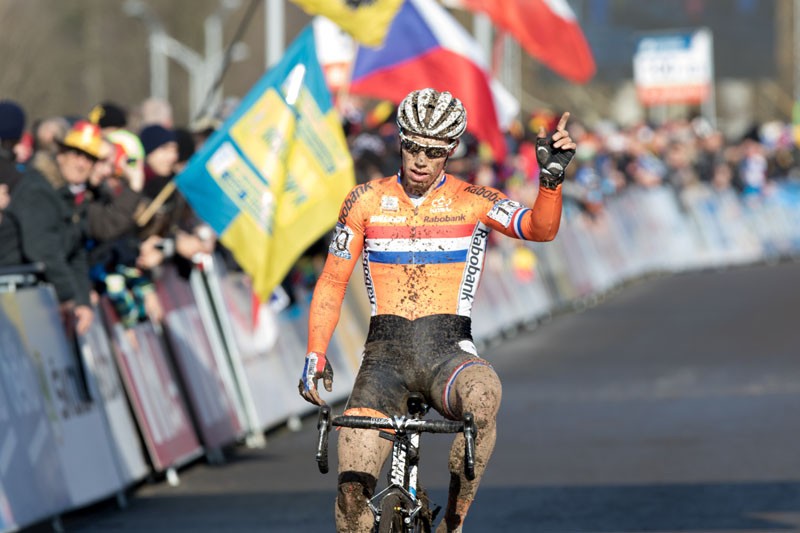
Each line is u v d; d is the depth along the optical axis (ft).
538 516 57.82
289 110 73.20
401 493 37.78
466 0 113.09
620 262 175.63
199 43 363.56
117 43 365.61
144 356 67.97
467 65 98.63
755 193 221.05
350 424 36.88
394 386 39.75
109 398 63.62
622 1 289.12
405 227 40.42
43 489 55.77
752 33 326.03
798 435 75.15
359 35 81.05
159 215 68.64
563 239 153.38
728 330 124.67
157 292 70.90
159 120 80.18
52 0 352.69
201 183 71.67
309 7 80.84
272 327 77.56
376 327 40.50
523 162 140.36
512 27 113.09
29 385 56.75
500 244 132.26
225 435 73.87
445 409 39.63
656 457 70.08
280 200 73.20
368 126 111.55
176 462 67.77
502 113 103.40
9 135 64.18
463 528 55.88
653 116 324.80
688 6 309.63
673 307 146.82
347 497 38.81
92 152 63.00
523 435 77.10
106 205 65.21
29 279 59.93
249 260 72.84
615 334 125.29
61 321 60.80
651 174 197.16
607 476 65.77
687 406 85.51
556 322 137.18
